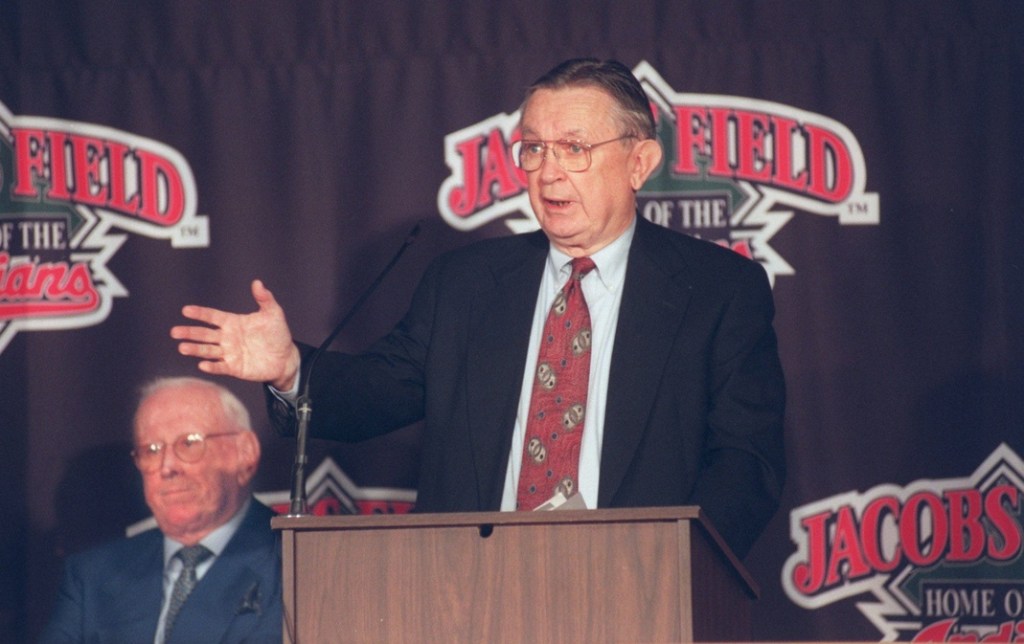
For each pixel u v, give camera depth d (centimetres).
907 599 1578
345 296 1653
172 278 1655
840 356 1614
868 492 1592
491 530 895
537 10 1681
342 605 902
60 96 1673
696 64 1659
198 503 1614
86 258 1655
